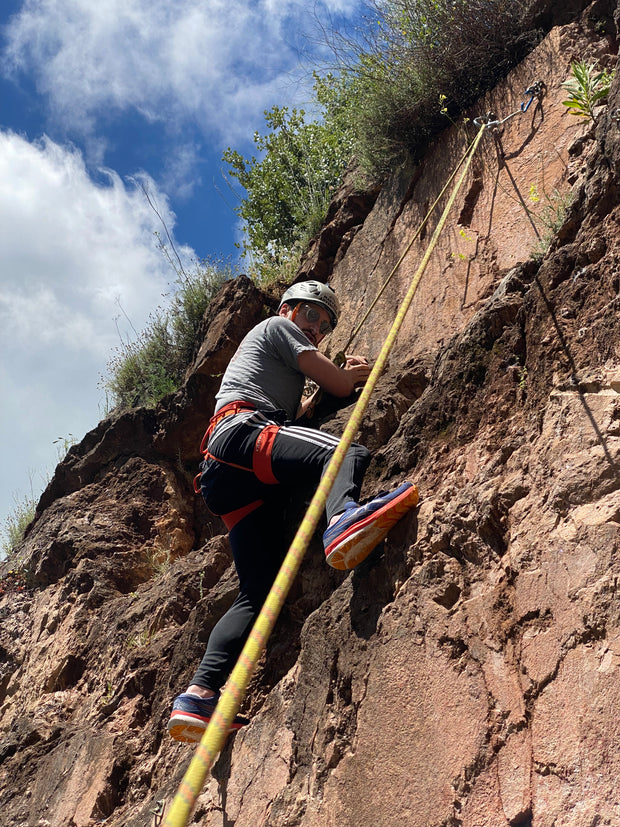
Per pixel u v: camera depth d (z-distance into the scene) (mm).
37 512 7203
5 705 5801
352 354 5277
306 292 4246
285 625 3830
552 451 2742
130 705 4664
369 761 2742
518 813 2248
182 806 1157
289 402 3770
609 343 2795
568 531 2500
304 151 8562
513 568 2623
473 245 4727
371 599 3127
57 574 6379
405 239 5352
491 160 4879
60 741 4898
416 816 2506
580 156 4215
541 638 2428
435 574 2869
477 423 3217
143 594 5488
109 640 5305
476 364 3328
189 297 7512
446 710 2590
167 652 4711
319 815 2811
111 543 6199
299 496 3832
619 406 2625
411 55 5496
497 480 2900
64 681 5434
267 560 3639
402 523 3139
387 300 5250
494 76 5211
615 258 2918
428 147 5566
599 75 4016
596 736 2133
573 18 4844
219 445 3498
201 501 6570
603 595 2283
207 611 4332
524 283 3475
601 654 2223
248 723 3598
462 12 5246
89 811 4191
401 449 3461
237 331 6340
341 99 7137
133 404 7434
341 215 6250
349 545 3039
